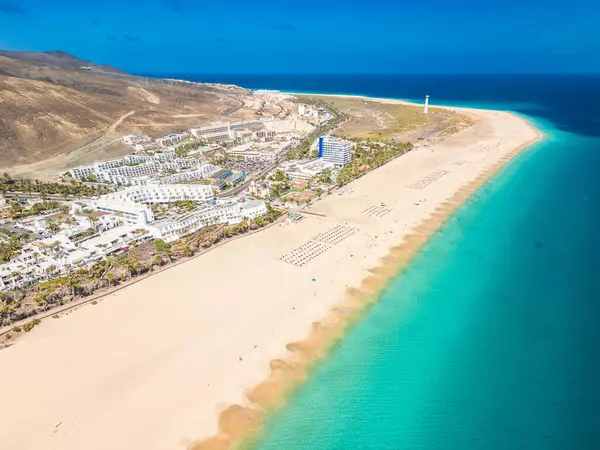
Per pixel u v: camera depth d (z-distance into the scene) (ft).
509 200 581.94
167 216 556.92
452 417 245.86
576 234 470.80
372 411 251.19
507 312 336.70
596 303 343.05
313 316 338.13
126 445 228.84
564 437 230.48
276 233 498.69
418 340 308.60
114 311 348.18
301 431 239.09
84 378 275.18
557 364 279.90
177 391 264.31
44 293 358.64
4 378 274.77
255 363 287.89
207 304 356.38
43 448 227.20
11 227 516.73
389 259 428.56
